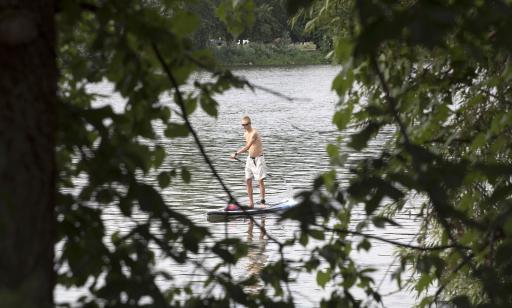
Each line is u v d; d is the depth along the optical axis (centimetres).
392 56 1077
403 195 744
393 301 2470
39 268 537
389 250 3291
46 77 574
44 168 557
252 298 810
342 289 930
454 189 737
